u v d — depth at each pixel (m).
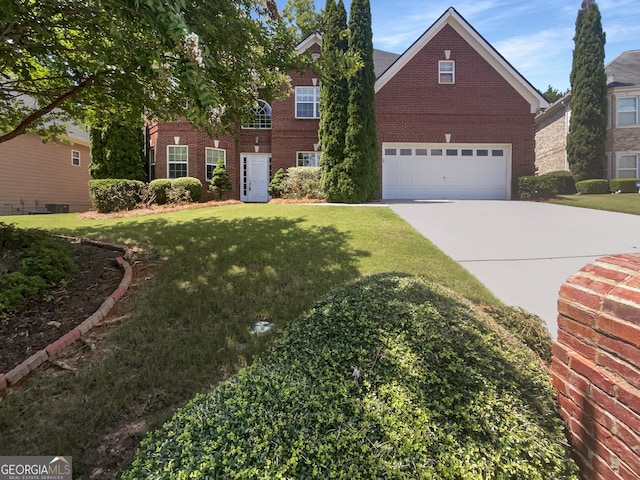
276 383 1.75
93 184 10.85
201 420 1.58
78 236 6.96
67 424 2.28
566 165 18.06
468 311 2.42
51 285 4.30
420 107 13.60
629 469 1.29
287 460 1.35
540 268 5.23
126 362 2.95
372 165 11.68
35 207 15.34
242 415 1.56
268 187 15.05
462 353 1.87
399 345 1.91
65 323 3.59
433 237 6.88
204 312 3.84
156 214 10.03
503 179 13.88
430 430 1.48
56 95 5.81
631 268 1.49
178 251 5.86
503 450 1.44
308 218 8.18
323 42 11.19
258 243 6.16
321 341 2.09
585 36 16.28
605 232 7.01
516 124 13.66
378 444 1.42
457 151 13.82
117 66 3.87
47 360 3.00
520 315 3.12
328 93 11.45
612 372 1.40
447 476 1.33
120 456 2.03
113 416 2.35
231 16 3.47
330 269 5.01
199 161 13.96
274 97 5.89
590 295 1.54
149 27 2.41
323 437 1.44
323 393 1.66
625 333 1.34
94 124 8.76
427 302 2.33
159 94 5.26
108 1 2.27
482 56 13.59
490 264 5.41
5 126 7.01
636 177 16.05
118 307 3.98
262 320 3.69
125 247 6.08
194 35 2.38
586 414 1.51
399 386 1.68
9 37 3.62
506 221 8.27
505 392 1.70
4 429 2.25
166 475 1.33
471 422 1.53
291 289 4.39
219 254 5.64
